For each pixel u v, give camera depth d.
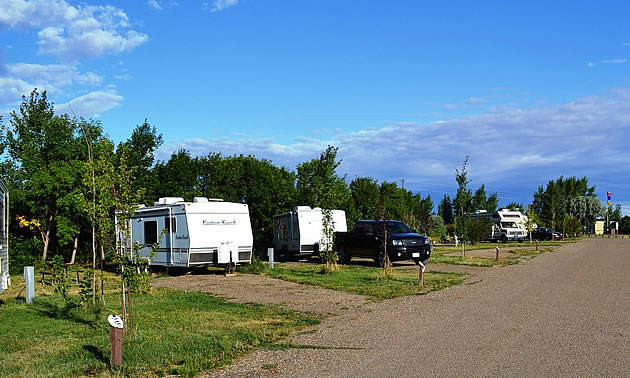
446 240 47.59
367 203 38.16
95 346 7.61
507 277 16.27
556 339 7.56
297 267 20.95
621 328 8.29
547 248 34.56
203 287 14.80
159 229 19.27
